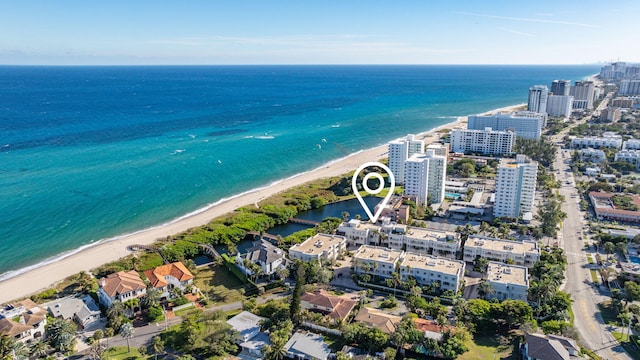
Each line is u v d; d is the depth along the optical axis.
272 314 163.12
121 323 158.38
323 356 139.38
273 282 192.62
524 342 146.00
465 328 151.50
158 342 142.38
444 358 140.75
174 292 180.38
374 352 144.00
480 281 191.25
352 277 196.75
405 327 147.25
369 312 160.75
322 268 191.62
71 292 186.12
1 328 146.75
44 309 164.25
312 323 158.88
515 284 174.62
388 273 195.38
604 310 170.25
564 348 138.38
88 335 156.25
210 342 146.75
